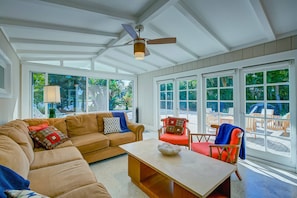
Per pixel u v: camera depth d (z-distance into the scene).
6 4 2.00
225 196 1.75
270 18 2.28
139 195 2.00
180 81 4.64
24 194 0.85
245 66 3.13
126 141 3.29
